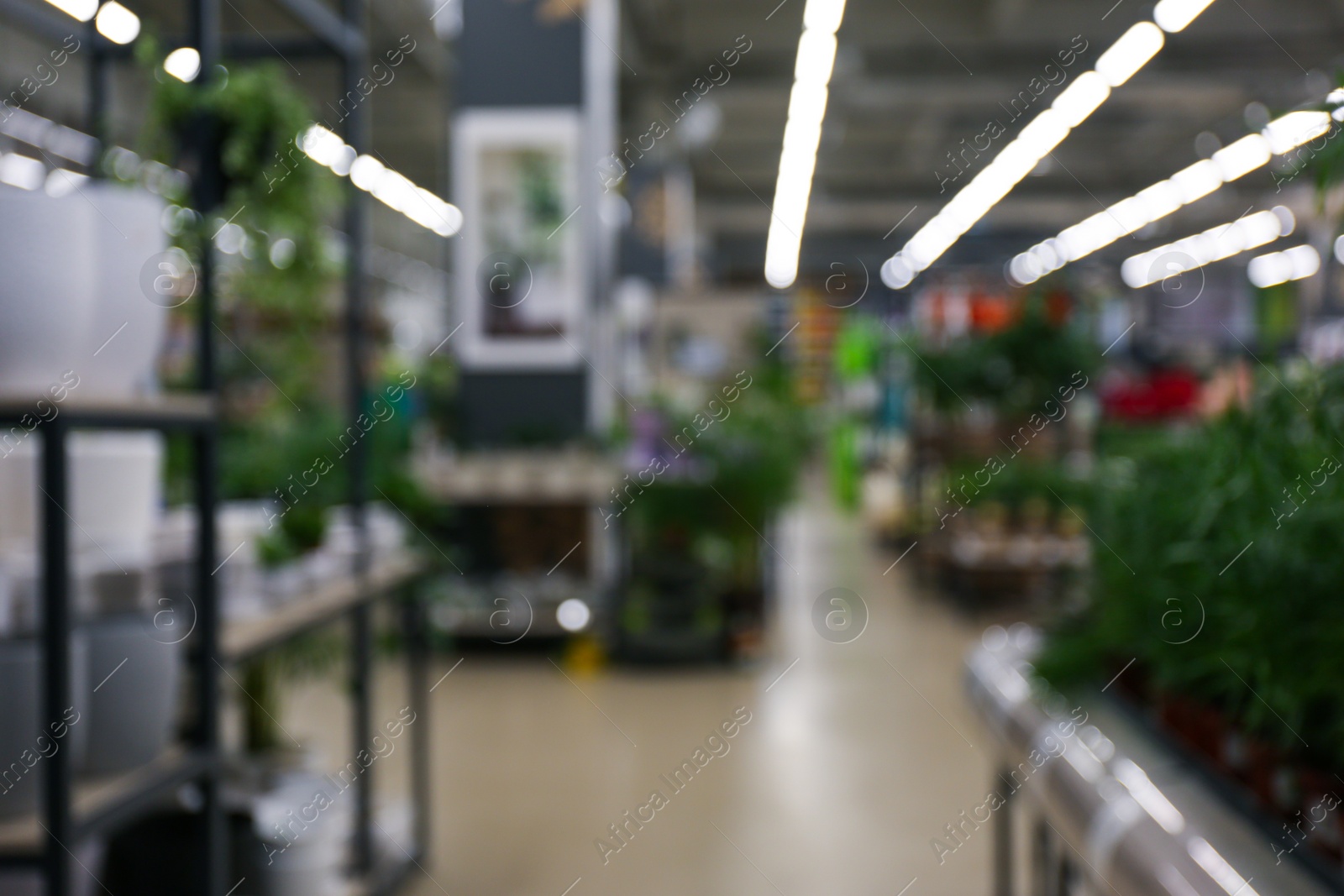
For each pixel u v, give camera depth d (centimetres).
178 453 256
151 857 173
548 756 402
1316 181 100
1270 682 116
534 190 623
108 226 142
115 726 145
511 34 622
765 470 591
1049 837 186
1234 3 781
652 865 297
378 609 345
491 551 606
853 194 1580
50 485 125
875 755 403
